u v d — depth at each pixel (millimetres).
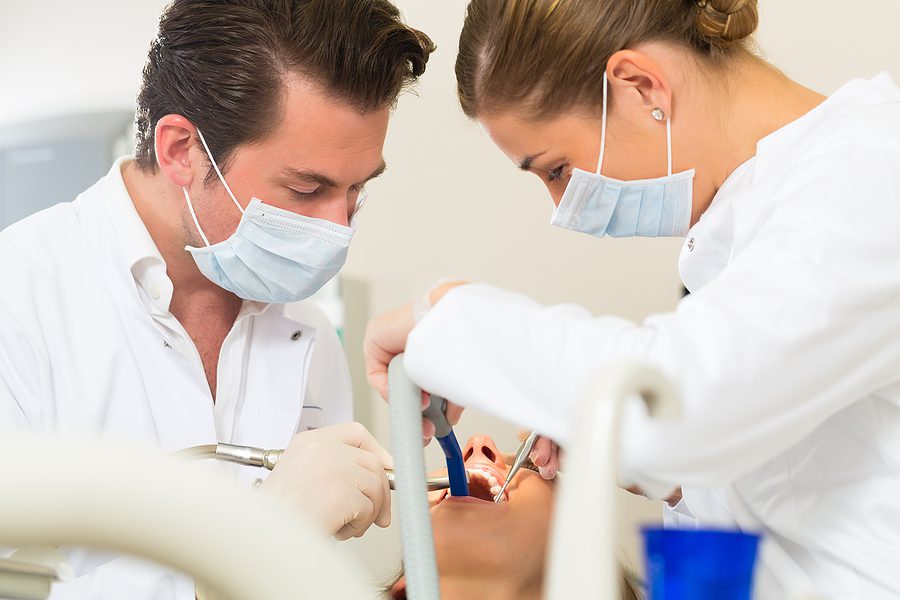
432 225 2469
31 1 2799
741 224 978
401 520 706
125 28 2768
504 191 2447
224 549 371
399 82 1321
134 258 1422
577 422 428
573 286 2424
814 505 973
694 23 1042
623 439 691
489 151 2451
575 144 1085
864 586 935
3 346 1332
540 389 732
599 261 2416
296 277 1409
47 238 1475
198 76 1298
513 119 1101
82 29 2777
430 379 776
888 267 768
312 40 1262
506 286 2449
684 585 540
